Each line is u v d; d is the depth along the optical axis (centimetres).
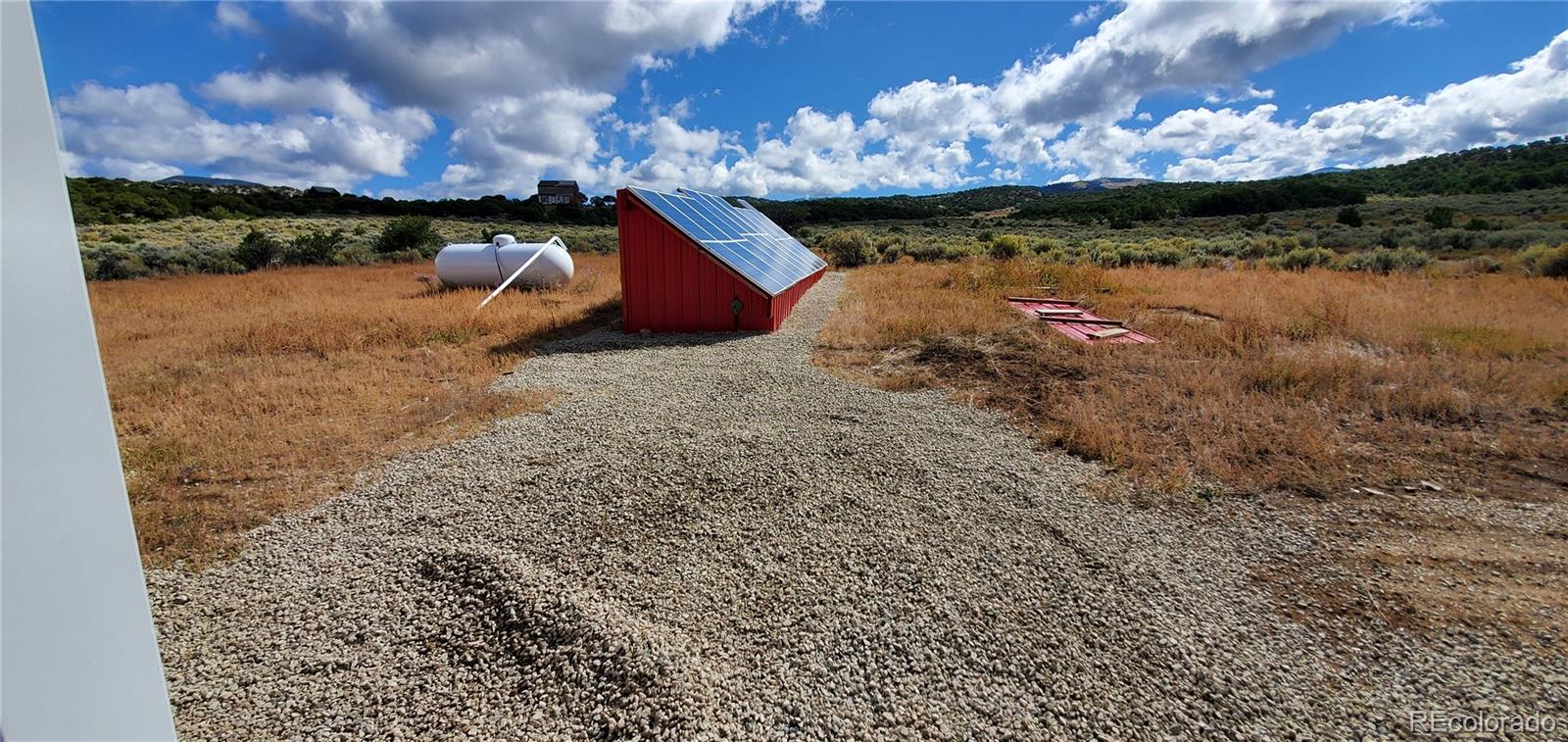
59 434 95
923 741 209
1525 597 283
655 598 284
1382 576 300
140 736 113
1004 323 874
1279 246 1998
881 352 771
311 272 1875
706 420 523
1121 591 288
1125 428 486
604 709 223
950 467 427
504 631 264
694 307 934
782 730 213
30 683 92
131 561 109
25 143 88
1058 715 220
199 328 934
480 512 364
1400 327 768
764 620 269
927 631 262
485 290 1378
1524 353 668
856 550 323
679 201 1061
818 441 473
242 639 260
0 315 85
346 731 215
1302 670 240
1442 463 427
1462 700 226
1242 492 388
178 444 467
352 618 273
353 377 658
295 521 355
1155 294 1134
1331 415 511
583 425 509
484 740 211
